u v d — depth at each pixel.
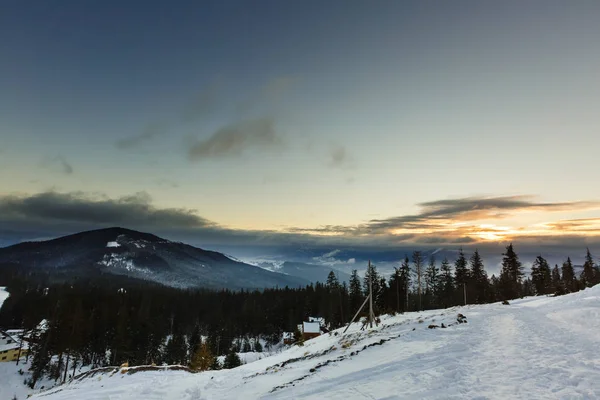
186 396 16.66
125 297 114.88
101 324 76.12
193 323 110.69
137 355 75.94
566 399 8.67
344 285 91.56
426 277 80.94
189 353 81.19
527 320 21.59
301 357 22.20
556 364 11.65
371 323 29.70
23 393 56.78
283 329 110.25
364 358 16.52
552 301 31.86
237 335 105.44
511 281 71.44
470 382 10.68
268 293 148.75
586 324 18.61
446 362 13.34
